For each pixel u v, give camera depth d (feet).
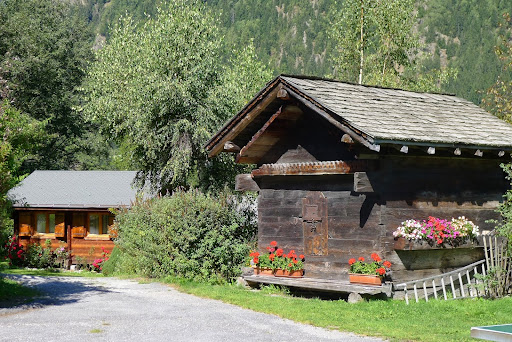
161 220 52.54
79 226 87.25
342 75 123.34
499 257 43.75
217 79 80.89
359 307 37.63
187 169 79.92
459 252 45.52
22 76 126.00
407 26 118.01
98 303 39.40
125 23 85.30
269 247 48.21
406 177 42.57
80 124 144.56
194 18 79.87
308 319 33.73
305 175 46.14
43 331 30.37
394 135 38.14
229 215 54.34
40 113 134.82
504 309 37.01
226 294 42.83
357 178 39.50
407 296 40.52
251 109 46.80
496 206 48.34
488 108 77.10
